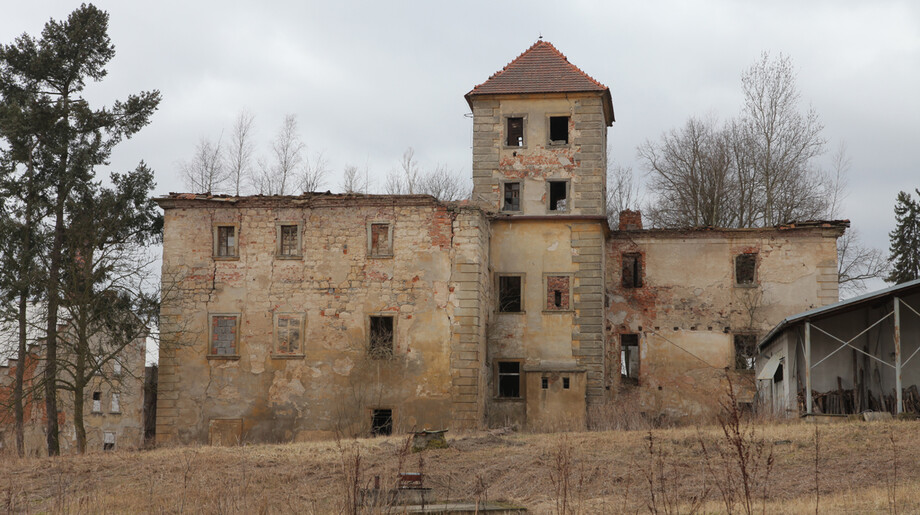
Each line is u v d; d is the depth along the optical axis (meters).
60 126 35.44
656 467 20.86
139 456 24.86
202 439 35.16
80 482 21.75
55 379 33.41
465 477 20.86
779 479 19.55
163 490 20.23
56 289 34.03
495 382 37.94
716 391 39.62
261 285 35.91
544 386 37.50
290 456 23.78
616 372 40.19
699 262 40.72
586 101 39.88
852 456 21.36
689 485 19.16
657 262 40.97
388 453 23.84
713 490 18.53
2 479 22.41
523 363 37.94
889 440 22.58
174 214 36.62
